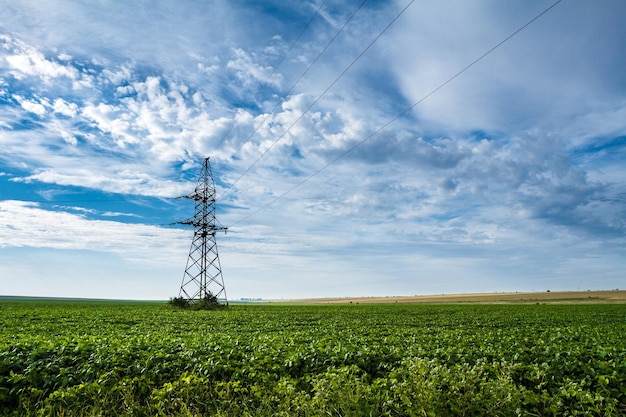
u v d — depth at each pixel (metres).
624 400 10.91
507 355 15.24
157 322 37.47
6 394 11.62
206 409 10.93
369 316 52.59
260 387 11.67
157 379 12.89
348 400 9.67
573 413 9.41
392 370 12.53
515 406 9.33
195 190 75.56
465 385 9.62
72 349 14.76
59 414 10.32
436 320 44.53
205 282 72.38
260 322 39.62
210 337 20.30
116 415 10.38
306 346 17.03
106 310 59.38
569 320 44.53
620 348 15.64
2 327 29.48
